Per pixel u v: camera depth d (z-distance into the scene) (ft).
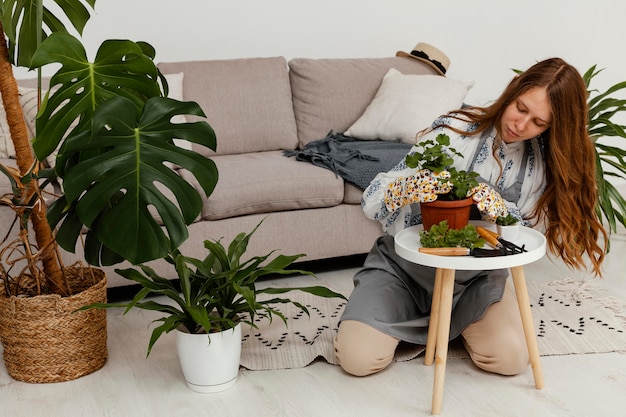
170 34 12.41
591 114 10.91
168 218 5.99
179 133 6.17
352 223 10.21
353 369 7.09
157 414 6.61
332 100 12.08
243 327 8.35
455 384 7.02
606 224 12.85
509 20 14.89
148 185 5.98
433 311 7.20
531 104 6.55
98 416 6.59
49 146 6.13
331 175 10.01
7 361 7.33
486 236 6.46
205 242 7.17
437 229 6.34
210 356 6.82
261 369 7.39
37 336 7.06
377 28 13.92
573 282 9.70
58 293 7.40
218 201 9.34
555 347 7.74
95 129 5.79
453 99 11.81
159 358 7.75
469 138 7.30
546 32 15.24
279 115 11.71
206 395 6.94
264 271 7.14
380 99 11.91
